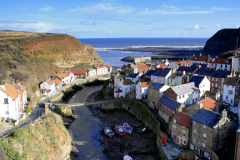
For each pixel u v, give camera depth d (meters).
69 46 182.25
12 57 113.88
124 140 67.12
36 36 175.62
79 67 173.12
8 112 56.44
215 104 67.81
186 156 49.41
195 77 85.69
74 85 127.75
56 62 163.62
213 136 47.78
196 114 54.25
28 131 51.81
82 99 105.31
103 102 92.69
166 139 58.50
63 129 64.50
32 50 151.25
